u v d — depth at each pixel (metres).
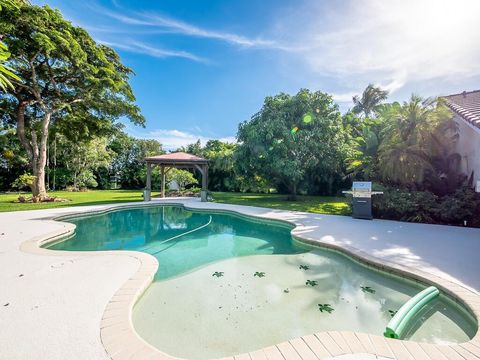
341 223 8.33
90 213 10.76
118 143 35.94
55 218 9.23
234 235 8.05
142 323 3.01
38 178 14.79
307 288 3.99
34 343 2.29
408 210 8.55
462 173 9.53
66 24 12.72
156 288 3.97
